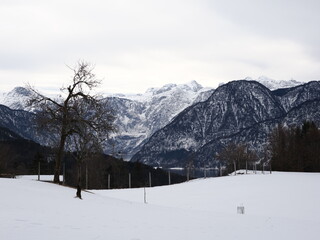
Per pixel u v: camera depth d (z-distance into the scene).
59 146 43.53
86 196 32.34
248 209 34.38
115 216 19.88
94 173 86.81
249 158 126.38
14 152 106.44
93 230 14.72
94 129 41.06
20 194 25.19
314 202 37.12
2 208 18.45
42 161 96.81
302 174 72.06
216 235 16.34
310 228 20.83
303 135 110.19
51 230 13.84
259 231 18.59
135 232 15.26
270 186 51.03
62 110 40.78
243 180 60.78
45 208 20.17
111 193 53.12
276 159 108.38
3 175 56.12
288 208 34.22
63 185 40.00
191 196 45.94
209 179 68.00
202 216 23.72
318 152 101.25
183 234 15.85
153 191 55.19
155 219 20.25
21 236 12.45
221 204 38.22
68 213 19.14
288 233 18.64
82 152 39.47
